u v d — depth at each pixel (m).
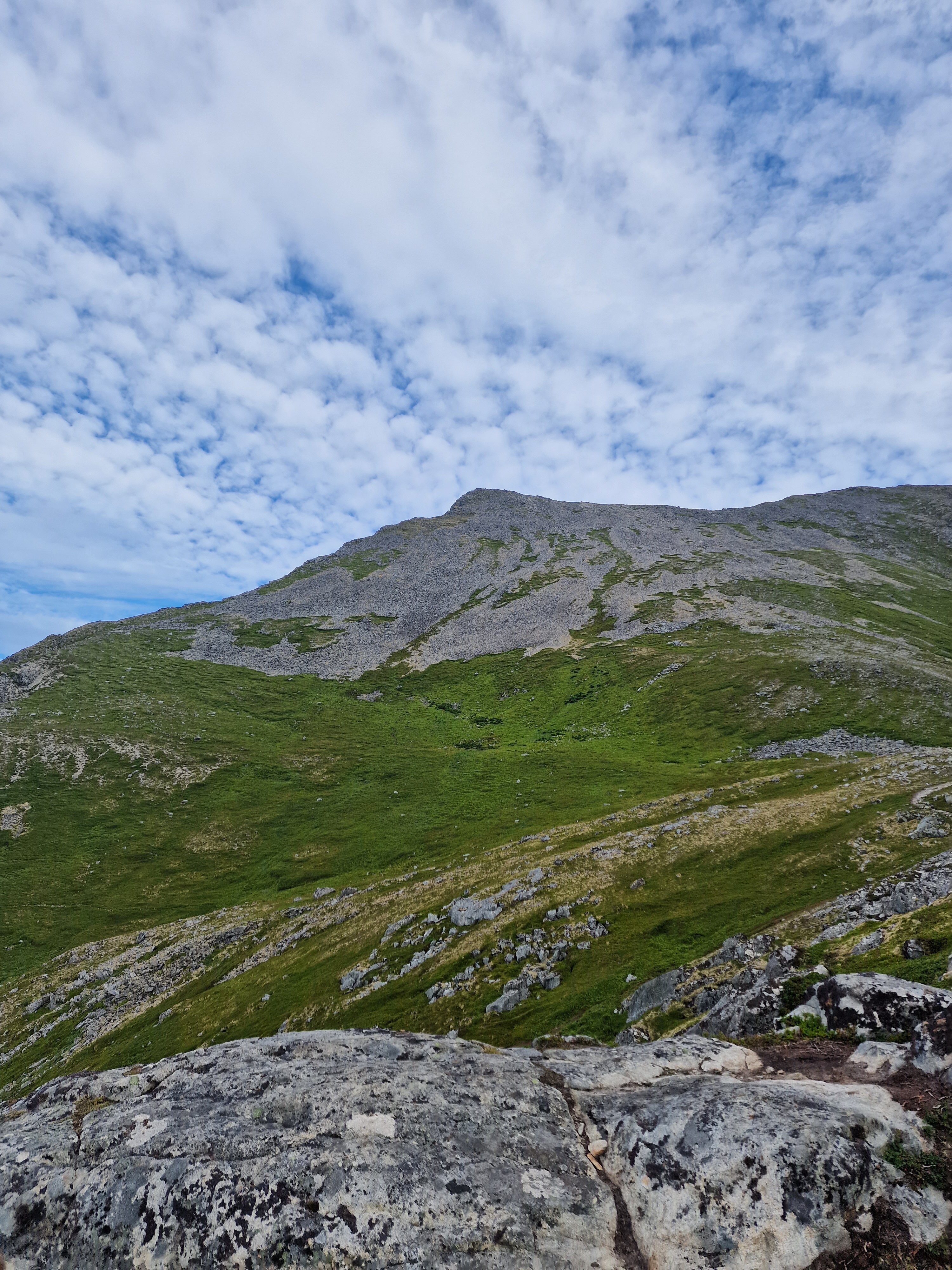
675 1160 10.88
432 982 45.78
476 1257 9.38
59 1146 11.45
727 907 45.12
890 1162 10.47
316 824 102.19
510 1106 12.60
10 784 114.12
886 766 70.19
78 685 161.88
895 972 21.83
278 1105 12.24
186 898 86.56
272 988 53.22
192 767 122.25
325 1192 10.11
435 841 88.06
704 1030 24.80
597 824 72.62
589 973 41.59
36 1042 58.56
